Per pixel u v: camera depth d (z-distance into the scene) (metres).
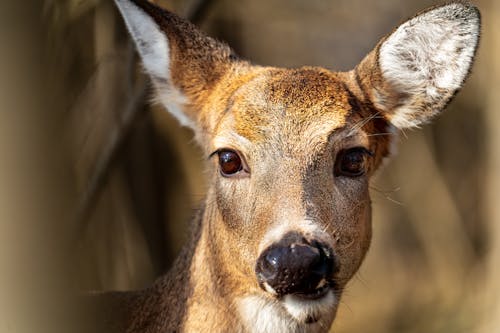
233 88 10.84
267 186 9.76
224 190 10.13
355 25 24.14
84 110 14.62
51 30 12.58
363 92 10.86
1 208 8.15
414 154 27.42
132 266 17.44
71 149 9.70
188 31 11.41
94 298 11.29
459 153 28.08
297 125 10.01
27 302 8.30
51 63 12.52
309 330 10.26
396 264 28.17
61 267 8.80
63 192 9.09
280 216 9.39
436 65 11.02
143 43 11.19
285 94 10.22
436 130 27.95
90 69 14.77
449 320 23.69
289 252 8.94
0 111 8.19
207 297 10.43
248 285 10.09
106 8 14.91
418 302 25.98
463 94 26.36
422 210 27.36
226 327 10.32
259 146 9.94
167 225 19.39
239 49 22.05
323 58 24.08
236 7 21.47
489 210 25.44
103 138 14.98
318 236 9.17
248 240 9.88
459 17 10.77
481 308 23.64
